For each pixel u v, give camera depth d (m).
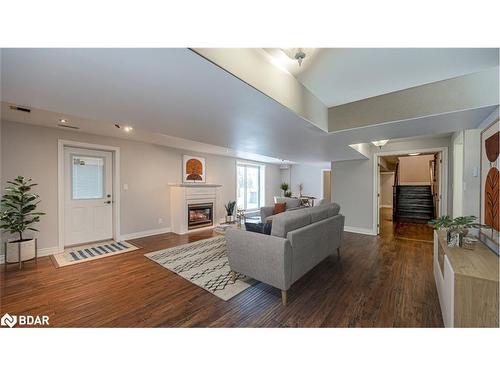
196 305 2.00
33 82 1.40
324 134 2.79
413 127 2.44
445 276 1.65
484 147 1.97
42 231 3.41
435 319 1.76
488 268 1.41
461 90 1.89
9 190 2.99
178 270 2.83
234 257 2.41
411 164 9.23
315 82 2.08
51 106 1.85
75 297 2.15
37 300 2.09
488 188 1.85
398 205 7.16
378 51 1.59
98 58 1.12
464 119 2.13
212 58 1.17
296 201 5.78
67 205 3.79
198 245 4.04
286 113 1.98
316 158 5.33
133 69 1.24
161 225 5.07
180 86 1.46
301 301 2.08
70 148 3.82
